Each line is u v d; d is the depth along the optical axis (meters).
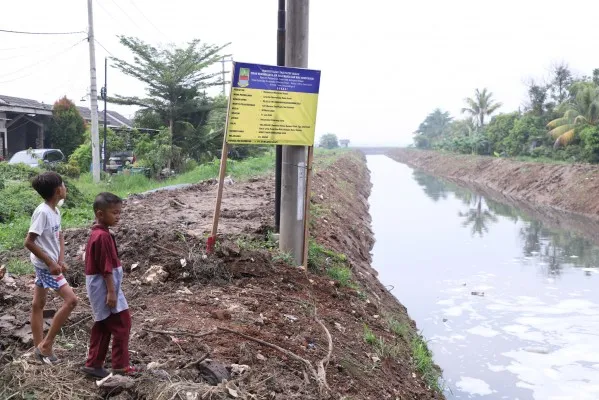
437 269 15.30
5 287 6.58
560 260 16.47
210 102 30.31
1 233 10.13
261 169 25.22
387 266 15.57
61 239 4.46
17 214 12.41
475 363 9.23
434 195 34.47
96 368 4.24
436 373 8.21
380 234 20.39
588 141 32.25
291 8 8.41
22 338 4.88
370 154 136.00
